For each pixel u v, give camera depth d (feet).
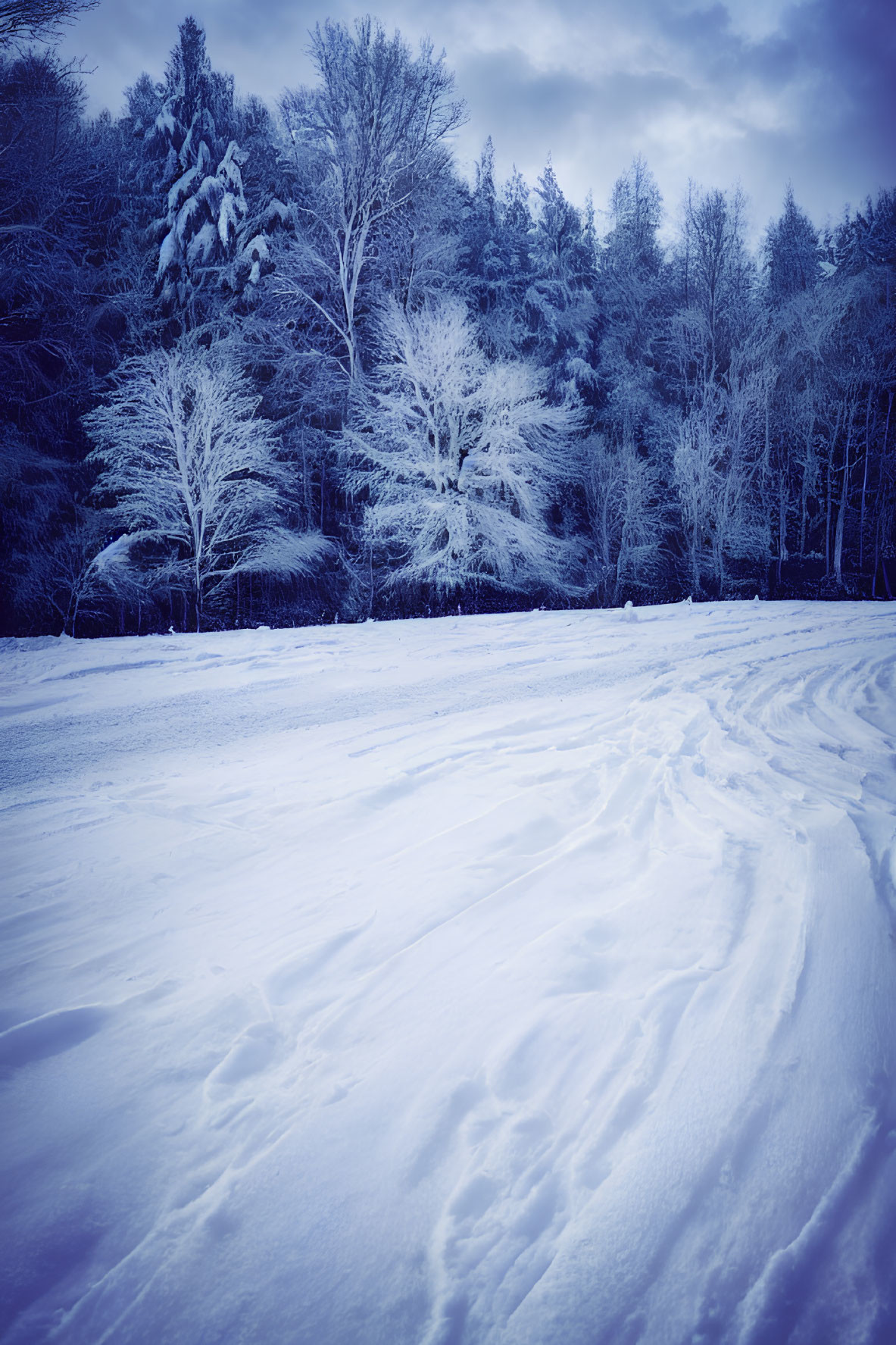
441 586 76.43
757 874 10.16
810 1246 4.77
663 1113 5.94
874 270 112.47
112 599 68.23
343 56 75.46
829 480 108.68
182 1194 5.58
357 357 82.58
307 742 20.29
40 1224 5.37
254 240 76.48
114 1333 4.57
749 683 27.04
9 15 53.62
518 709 23.35
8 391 66.95
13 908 10.64
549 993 7.73
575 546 88.17
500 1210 5.23
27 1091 6.80
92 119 82.69
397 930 9.35
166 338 78.54
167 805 14.93
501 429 74.33
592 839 11.82
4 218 68.23
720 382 108.47
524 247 99.50
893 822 12.21
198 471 67.51
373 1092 6.48
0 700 26.02
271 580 76.18
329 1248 5.04
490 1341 4.33
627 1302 4.49
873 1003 7.18
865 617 52.90
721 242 105.09
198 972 8.76
